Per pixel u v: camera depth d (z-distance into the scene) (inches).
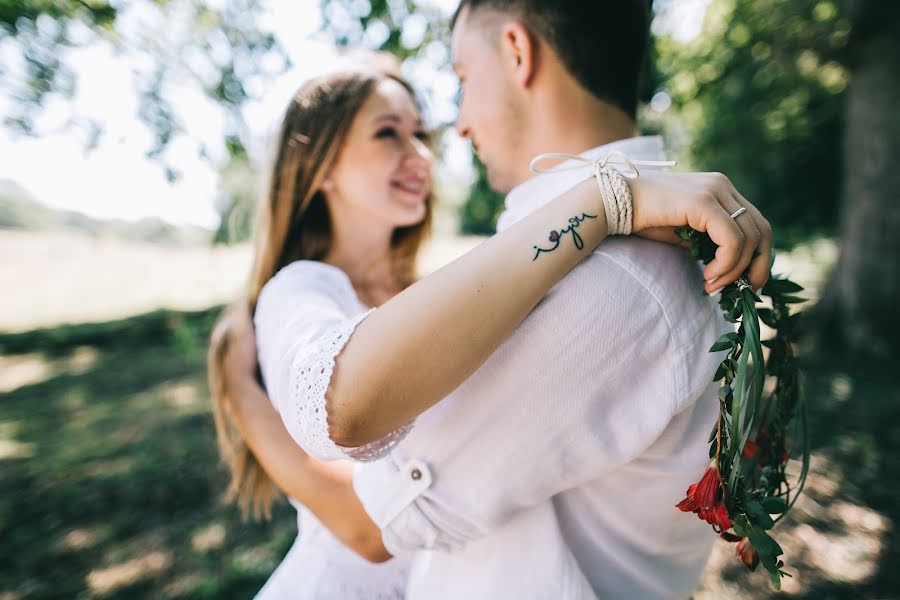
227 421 58.9
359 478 34.7
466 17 41.3
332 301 41.9
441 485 31.3
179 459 189.3
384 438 29.1
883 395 202.1
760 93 435.2
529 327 29.1
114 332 400.2
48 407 255.8
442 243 687.1
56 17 186.5
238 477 61.1
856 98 251.4
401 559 48.0
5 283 613.3
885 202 240.8
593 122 37.6
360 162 61.8
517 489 30.6
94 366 328.5
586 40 36.3
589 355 28.8
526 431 29.6
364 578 47.6
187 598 122.4
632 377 29.6
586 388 29.1
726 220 27.7
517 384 29.3
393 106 63.2
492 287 26.6
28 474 183.5
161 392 273.3
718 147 497.4
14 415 245.1
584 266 29.3
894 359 232.7
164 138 194.1
